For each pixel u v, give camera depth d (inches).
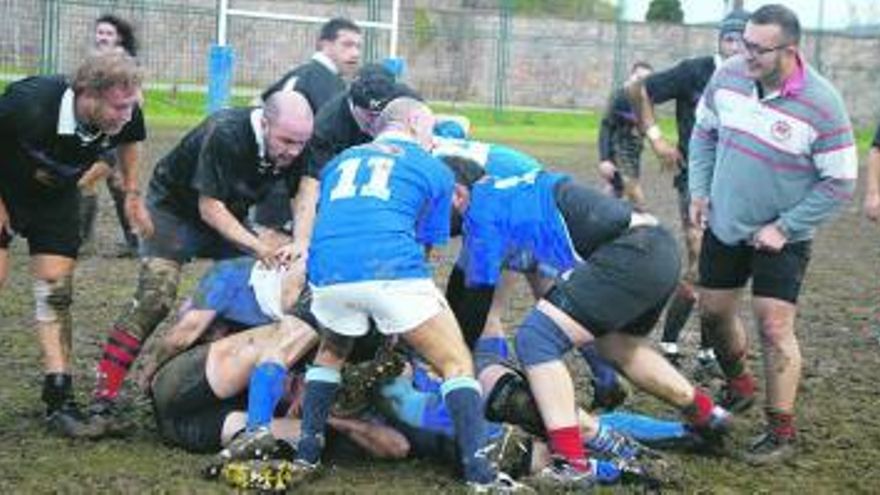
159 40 1434.5
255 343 262.1
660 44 1695.4
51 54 1251.8
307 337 258.8
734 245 292.7
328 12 1501.0
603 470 255.0
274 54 1493.6
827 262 625.9
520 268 262.8
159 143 970.1
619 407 319.6
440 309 243.9
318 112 334.3
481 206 256.4
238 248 294.7
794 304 283.3
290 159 273.0
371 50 1267.2
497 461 252.2
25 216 276.7
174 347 274.5
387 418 269.3
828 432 308.3
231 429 263.4
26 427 282.7
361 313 244.4
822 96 277.0
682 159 388.2
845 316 474.0
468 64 1688.0
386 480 255.4
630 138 447.2
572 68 1707.7
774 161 280.7
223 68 946.1
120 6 1364.4
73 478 248.7
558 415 252.4
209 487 245.1
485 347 272.2
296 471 247.0
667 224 712.4
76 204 283.1
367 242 240.4
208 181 273.4
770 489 262.8
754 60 276.7
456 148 264.4
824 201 277.3
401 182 245.4
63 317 281.3
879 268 610.2
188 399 265.0
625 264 250.8
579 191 257.1
